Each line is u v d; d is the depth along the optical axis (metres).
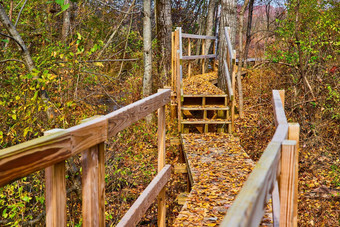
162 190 4.25
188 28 23.09
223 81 11.45
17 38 5.26
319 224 6.35
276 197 2.24
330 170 8.02
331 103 9.77
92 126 2.32
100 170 2.53
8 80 5.95
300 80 10.59
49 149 1.84
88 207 2.40
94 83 6.70
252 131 10.21
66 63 5.72
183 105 8.76
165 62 12.83
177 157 9.53
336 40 10.45
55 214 1.98
